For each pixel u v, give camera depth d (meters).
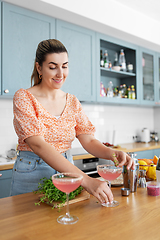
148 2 2.91
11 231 0.75
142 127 4.21
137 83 3.52
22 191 1.30
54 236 0.72
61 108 1.40
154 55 3.83
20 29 2.29
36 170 1.29
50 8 2.35
